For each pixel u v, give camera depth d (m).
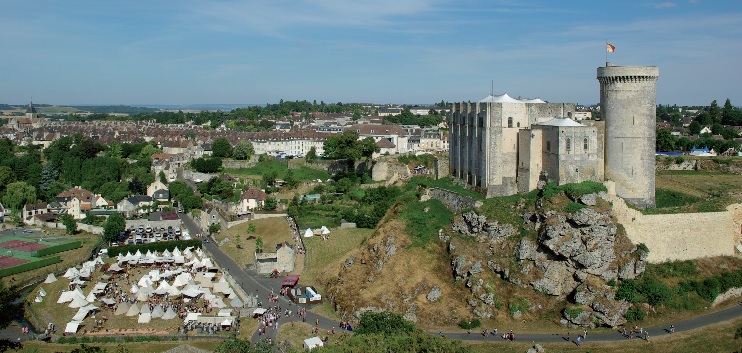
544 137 196.62
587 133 189.75
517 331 164.75
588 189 178.62
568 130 188.12
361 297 182.75
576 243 172.12
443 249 194.25
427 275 185.50
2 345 163.62
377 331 150.25
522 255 178.25
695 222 183.75
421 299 177.88
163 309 188.00
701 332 158.75
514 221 186.50
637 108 190.62
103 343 167.00
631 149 191.38
